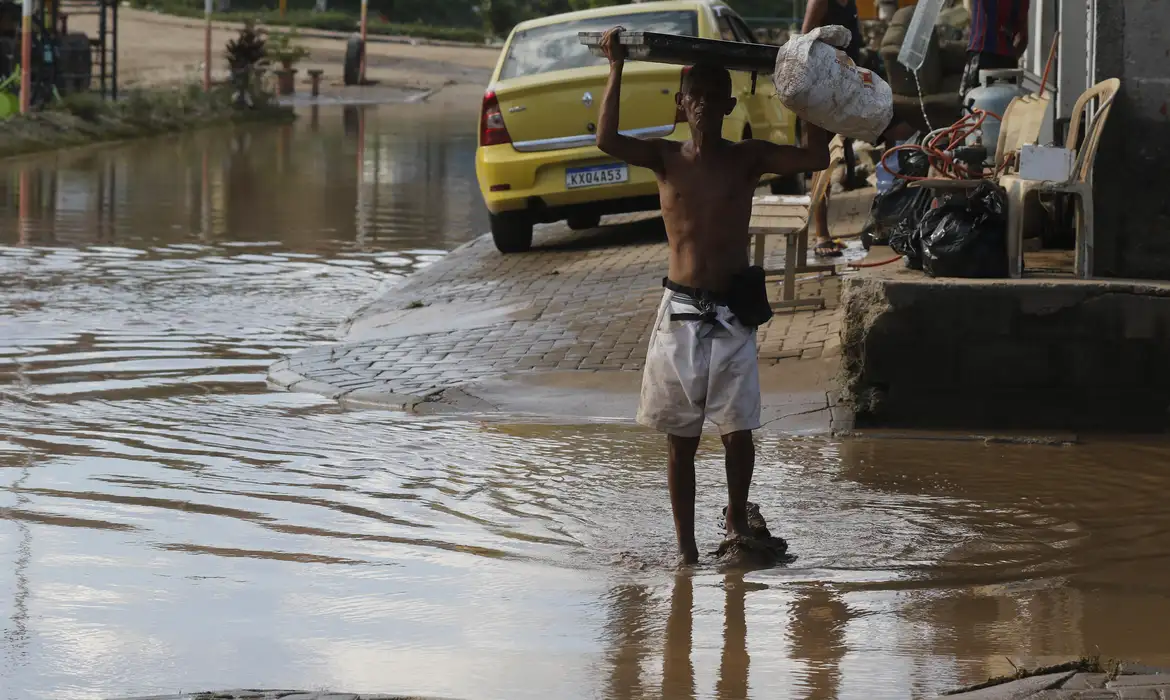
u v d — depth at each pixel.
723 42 6.66
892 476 8.29
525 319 12.73
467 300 13.88
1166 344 9.13
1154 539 7.09
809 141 6.82
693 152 6.86
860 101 6.58
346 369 11.13
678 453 6.91
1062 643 5.59
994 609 6.06
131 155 31.16
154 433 9.22
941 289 9.27
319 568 6.62
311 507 7.62
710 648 5.57
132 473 8.24
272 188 24.91
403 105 51.59
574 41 16.81
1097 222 9.84
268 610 6.02
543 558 6.82
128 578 6.42
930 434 9.25
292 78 53.25
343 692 5.05
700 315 6.80
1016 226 9.55
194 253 17.45
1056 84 12.92
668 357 6.85
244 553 6.82
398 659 5.44
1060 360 9.25
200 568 6.59
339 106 50.31
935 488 8.04
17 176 26.02
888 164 13.23
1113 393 9.26
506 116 16.14
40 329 12.66
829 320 11.63
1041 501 7.77
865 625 5.86
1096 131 9.45
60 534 7.07
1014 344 9.27
